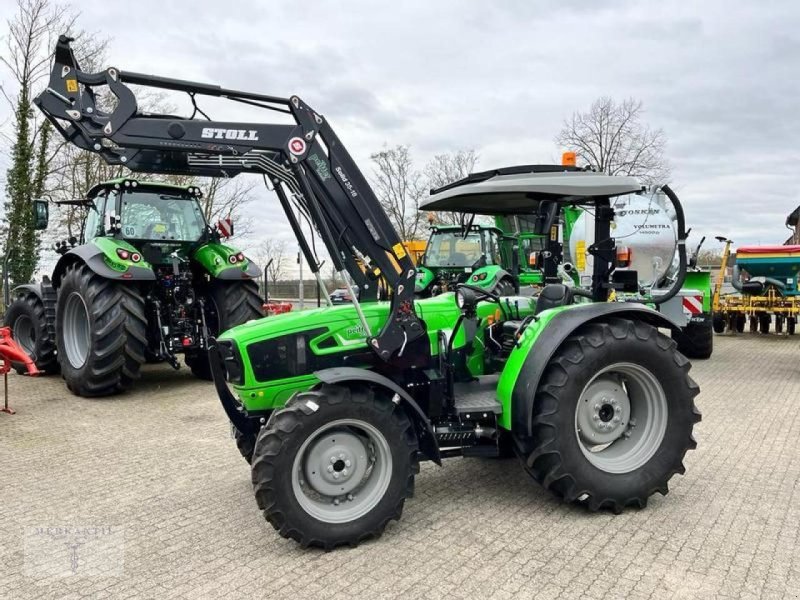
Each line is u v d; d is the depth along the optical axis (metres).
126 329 6.46
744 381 7.46
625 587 2.71
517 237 10.88
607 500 3.46
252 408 3.57
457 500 3.74
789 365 8.77
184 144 3.45
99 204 7.35
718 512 3.51
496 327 4.23
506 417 3.50
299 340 3.54
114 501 3.81
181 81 3.47
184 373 8.27
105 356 6.41
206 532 3.36
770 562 2.92
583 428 3.64
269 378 3.50
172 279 7.13
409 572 2.89
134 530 3.39
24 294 8.19
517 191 3.78
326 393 3.13
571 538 3.21
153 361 7.81
